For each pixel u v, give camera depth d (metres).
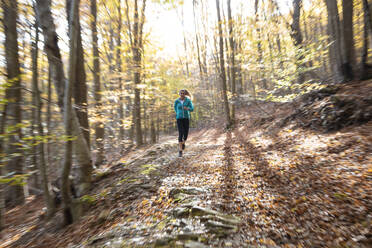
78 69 4.76
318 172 3.09
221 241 2.04
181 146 5.67
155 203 3.15
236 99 11.16
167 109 14.29
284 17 7.10
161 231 2.34
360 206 2.13
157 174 4.42
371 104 4.27
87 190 4.25
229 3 10.21
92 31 5.46
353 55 5.73
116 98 6.16
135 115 10.44
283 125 6.36
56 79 3.77
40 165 3.72
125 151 10.81
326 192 2.55
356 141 3.54
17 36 4.29
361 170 2.75
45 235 3.38
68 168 3.36
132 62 6.43
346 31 5.72
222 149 6.16
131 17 7.26
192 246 1.99
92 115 5.80
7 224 4.91
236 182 3.46
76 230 3.10
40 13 3.46
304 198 2.57
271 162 4.03
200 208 2.67
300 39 7.32
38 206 5.89
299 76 7.61
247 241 2.01
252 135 7.36
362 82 5.34
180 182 3.78
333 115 4.74
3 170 4.34
